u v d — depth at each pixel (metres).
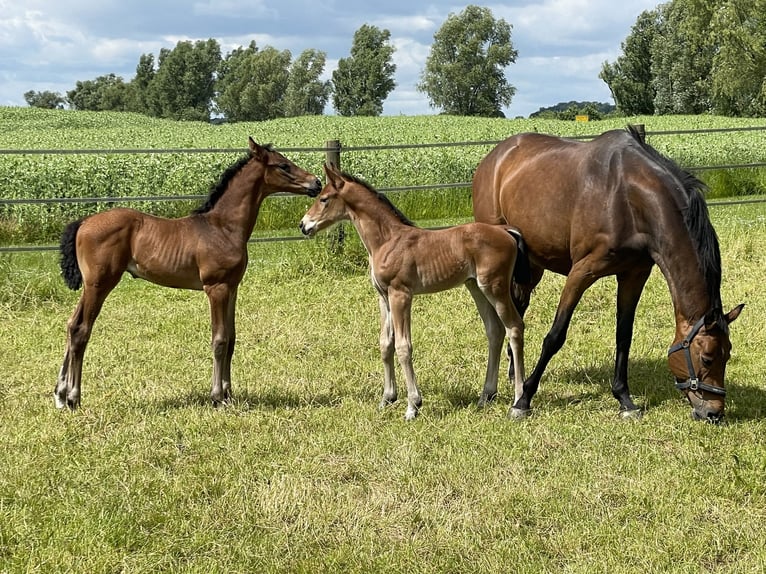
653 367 6.80
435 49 89.06
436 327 8.08
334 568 3.71
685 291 5.22
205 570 3.69
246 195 6.02
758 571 3.61
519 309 6.54
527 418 5.60
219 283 5.88
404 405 5.93
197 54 108.62
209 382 6.59
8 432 5.40
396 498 4.39
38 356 7.39
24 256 10.90
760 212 13.85
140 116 56.88
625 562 3.73
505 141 6.82
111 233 5.70
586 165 5.60
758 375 6.43
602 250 5.45
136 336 7.97
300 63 101.44
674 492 4.36
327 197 5.81
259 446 5.11
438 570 3.69
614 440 5.14
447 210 16.42
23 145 29.55
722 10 44.19
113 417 5.71
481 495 4.40
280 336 7.88
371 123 45.47
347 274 10.24
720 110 55.31
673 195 5.23
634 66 75.12
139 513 4.22
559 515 4.17
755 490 4.35
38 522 4.10
